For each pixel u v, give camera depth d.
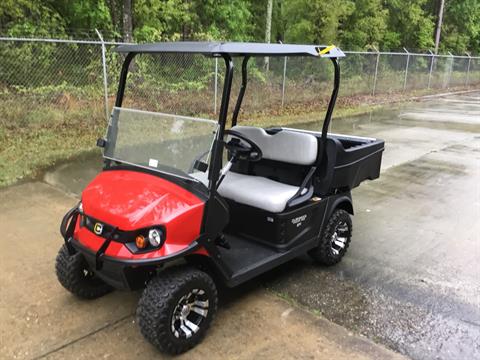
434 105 15.07
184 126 2.76
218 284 3.38
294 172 3.71
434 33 23.61
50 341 2.72
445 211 5.14
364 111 12.84
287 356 2.63
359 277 3.60
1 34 8.57
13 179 5.71
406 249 4.13
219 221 2.69
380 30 18.33
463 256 4.00
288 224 3.28
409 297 3.31
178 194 2.59
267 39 14.70
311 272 3.67
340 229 3.81
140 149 2.97
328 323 2.97
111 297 3.20
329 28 15.39
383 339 2.82
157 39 11.30
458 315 3.10
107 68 8.98
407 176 6.55
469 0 24.33
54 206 4.91
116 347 2.68
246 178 3.78
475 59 23.20
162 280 2.53
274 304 3.18
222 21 14.07
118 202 2.59
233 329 2.88
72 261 2.96
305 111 11.68
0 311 3.00
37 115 7.69
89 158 6.74
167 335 2.50
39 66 8.69
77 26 10.36
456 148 8.47
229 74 2.60
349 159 3.72
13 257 3.74
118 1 11.00
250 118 10.01
